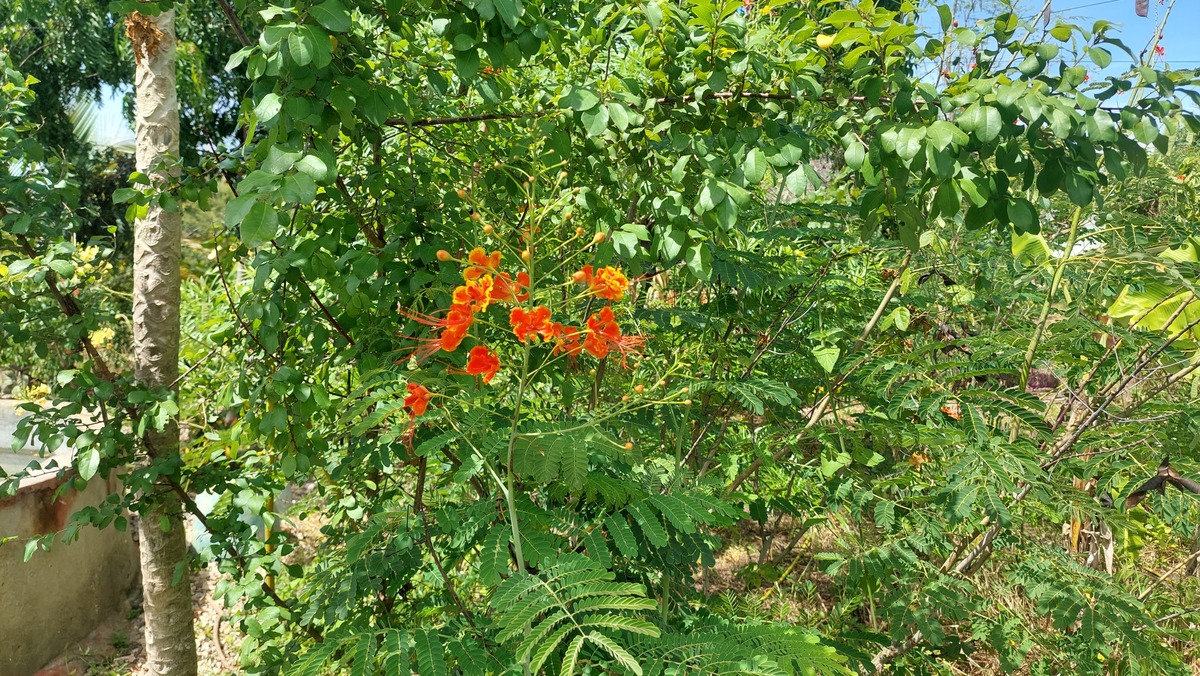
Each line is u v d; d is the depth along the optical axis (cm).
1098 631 223
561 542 186
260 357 253
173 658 307
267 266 197
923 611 244
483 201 237
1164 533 346
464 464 188
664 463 243
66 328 259
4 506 408
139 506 274
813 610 336
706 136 220
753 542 464
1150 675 227
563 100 197
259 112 169
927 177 188
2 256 270
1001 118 169
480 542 218
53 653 441
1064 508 230
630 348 190
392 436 190
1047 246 286
